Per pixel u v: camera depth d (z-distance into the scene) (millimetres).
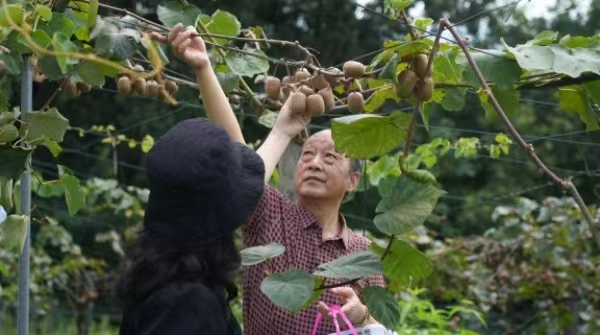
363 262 2590
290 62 3424
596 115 3369
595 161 10016
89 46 3559
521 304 8180
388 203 2551
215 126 2500
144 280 2402
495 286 7906
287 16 11992
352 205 7559
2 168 3367
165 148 2445
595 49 3053
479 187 11234
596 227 2561
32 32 3334
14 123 3730
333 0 11875
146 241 2449
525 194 10906
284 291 2541
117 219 9414
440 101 3498
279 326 3234
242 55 3832
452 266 8016
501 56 3037
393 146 2764
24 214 3602
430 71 2869
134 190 9289
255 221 3367
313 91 3381
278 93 3688
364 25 12109
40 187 5789
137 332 2367
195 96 6203
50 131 3414
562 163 10422
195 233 2424
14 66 3633
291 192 4766
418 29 2971
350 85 3352
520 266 7852
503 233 8016
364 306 2877
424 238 7910
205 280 2434
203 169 2414
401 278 2609
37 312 9938
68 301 10148
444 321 6566
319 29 11992
